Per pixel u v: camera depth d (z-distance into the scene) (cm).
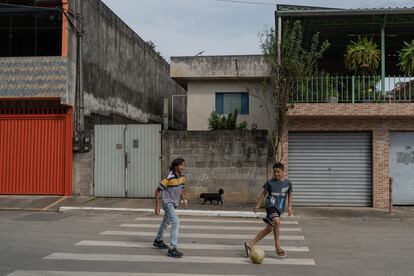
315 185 1788
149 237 1062
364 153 1777
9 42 1816
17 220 1346
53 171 1786
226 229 1214
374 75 1781
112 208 1570
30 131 1797
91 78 2025
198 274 737
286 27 1658
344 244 1008
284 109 1645
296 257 870
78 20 1866
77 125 1834
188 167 1772
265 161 1745
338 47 2111
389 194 1634
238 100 2273
